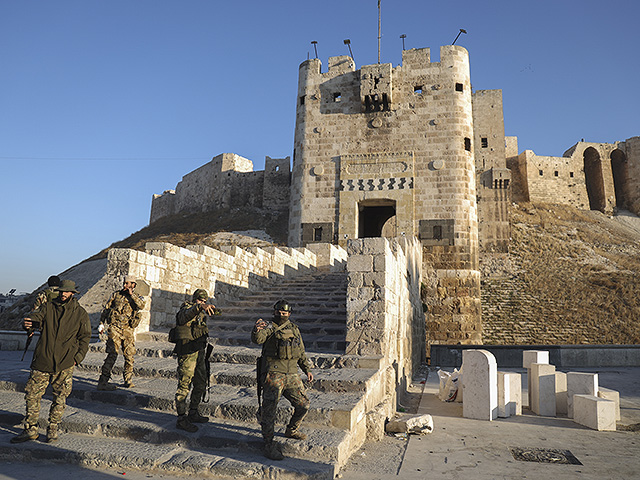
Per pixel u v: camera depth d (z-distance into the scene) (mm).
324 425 5590
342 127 29047
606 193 70375
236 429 5512
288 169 60781
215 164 67625
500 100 58438
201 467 4680
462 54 28594
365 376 6828
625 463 5602
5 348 15641
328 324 11195
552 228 57812
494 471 5188
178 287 11703
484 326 37500
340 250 23672
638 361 17031
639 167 70312
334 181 28531
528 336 35719
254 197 63000
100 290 33000
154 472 4789
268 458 4891
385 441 6336
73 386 6980
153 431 5441
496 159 56781
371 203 28578
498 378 8523
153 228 60688
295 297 14125
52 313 5441
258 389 5184
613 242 55594
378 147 28281
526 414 8711
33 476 4621
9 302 107938
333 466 4738
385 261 8180
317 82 30078
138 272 10039
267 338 5141
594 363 16906
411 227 26812
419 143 27766
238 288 14781
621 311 38562
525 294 42844
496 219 54000
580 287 43438
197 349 5730
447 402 9875
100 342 9469
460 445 6277
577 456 5898
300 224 28516
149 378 7570
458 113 27625
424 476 4926
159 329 10828
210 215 60344
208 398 6039
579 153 72438
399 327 10055
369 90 28125
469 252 26234
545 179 70125
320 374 7008
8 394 7094
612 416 7344
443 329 25719
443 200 26859
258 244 45281
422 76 28469
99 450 5086
